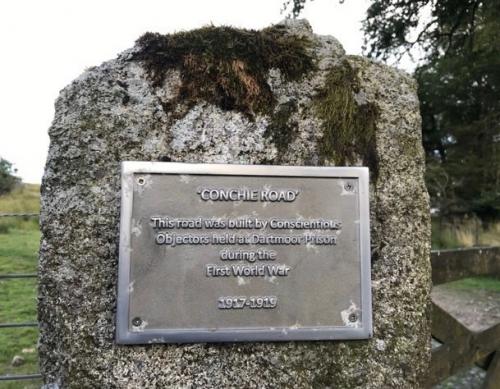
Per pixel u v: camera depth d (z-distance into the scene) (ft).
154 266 6.01
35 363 13.25
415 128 6.86
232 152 6.36
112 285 5.99
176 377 5.96
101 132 6.15
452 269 9.23
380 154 6.70
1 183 37.01
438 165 56.54
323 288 6.30
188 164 6.17
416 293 6.60
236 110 6.45
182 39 6.56
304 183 6.38
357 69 6.84
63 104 6.20
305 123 6.57
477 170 54.34
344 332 6.28
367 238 6.43
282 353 6.20
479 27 40.29
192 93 6.38
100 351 5.88
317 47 6.82
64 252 5.97
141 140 6.21
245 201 6.25
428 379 8.45
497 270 9.98
